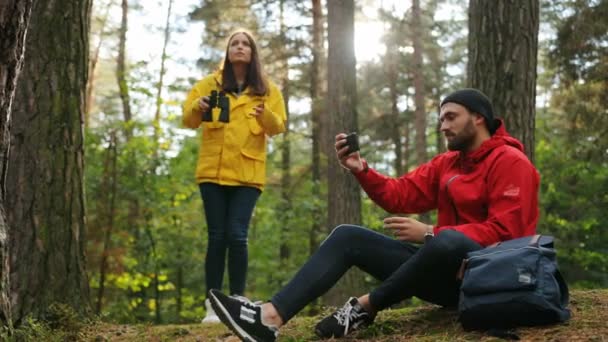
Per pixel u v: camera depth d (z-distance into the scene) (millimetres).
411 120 18703
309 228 14867
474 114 3396
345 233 3348
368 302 3342
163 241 11891
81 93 5070
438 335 3184
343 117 10820
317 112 15859
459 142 3398
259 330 3117
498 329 3025
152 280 13383
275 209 14484
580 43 12164
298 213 14328
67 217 4910
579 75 12445
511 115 6031
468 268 3057
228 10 17844
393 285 3256
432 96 20828
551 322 3021
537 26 6188
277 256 16188
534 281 2922
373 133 18438
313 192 14992
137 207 10344
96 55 20234
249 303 3148
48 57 4910
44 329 4367
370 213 15000
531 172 3244
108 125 10539
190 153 12234
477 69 6199
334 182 10797
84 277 4988
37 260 4734
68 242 4891
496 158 3301
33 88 4848
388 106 20562
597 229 14781
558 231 14992
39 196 4797
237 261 4797
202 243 12344
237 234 4789
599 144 12852
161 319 13750
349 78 10891
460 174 3441
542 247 3023
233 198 4879
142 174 10609
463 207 3377
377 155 18922
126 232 9539
